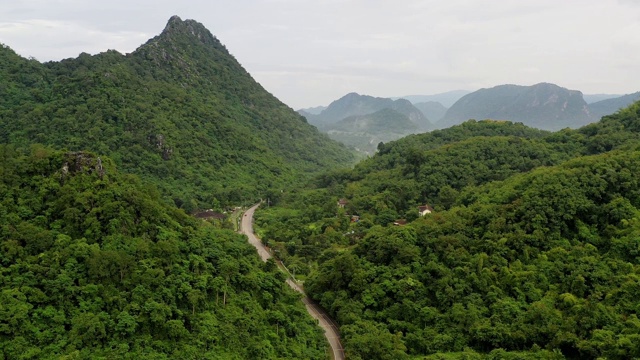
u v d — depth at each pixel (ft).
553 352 212.23
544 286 251.60
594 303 225.97
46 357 166.71
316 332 255.70
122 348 175.83
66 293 184.75
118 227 212.02
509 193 321.52
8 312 170.71
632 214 275.80
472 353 222.48
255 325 219.00
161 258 212.64
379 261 300.40
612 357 200.03
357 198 475.31
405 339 245.24
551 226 281.95
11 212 209.97
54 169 233.55
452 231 304.09
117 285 196.34
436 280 272.92
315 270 343.87
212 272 231.50
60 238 201.46
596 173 307.78
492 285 257.75
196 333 197.06
